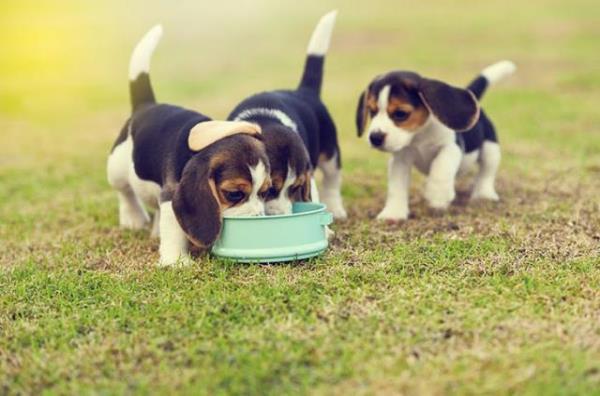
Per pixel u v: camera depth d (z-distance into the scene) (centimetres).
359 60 2573
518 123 1460
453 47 2772
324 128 843
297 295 596
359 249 723
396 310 561
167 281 639
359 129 868
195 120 713
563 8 3788
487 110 1633
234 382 464
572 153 1183
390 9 4134
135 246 780
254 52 2906
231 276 649
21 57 2892
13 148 1452
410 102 814
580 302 572
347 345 507
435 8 4062
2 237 844
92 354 516
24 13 3984
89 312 589
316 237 690
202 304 588
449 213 863
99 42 3250
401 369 474
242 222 662
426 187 859
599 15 3462
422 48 2780
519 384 452
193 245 714
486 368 472
